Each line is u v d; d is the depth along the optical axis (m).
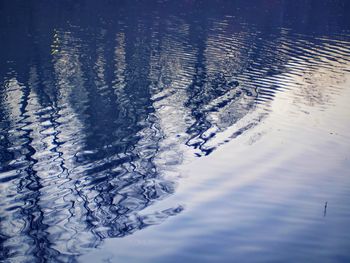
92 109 25.66
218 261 12.42
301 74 35.25
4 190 16.50
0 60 35.16
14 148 20.12
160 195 16.38
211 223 14.41
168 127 23.42
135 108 26.14
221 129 23.31
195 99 28.28
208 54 40.75
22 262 12.52
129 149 20.52
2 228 14.17
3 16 55.88
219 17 64.75
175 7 74.25
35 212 15.15
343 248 13.10
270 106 27.38
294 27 58.66
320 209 15.45
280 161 19.48
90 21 55.38
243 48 43.97
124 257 12.70
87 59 36.75
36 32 46.69
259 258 12.53
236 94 29.62
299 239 13.54
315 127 23.88
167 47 42.66
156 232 13.94
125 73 33.31
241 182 17.45
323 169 18.75
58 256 12.80
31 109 25.12
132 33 48.59
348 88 31.75
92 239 13.63
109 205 15.69
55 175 17.78
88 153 19.97
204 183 17.34
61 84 29.88
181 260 12.52
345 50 44.81
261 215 14.96
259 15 69.69
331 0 99.94
